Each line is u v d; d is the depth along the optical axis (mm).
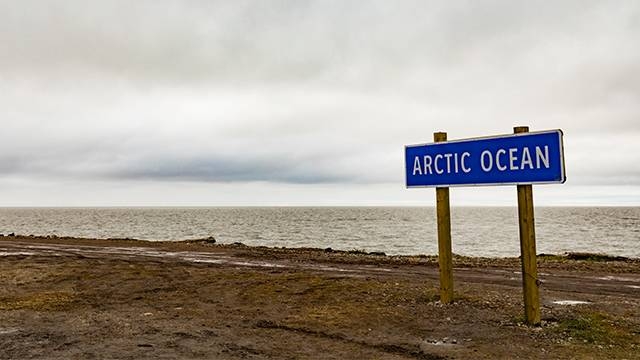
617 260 20719
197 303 9938
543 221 130750
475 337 6984
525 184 7535
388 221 129125
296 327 7730
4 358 6094
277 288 11492
